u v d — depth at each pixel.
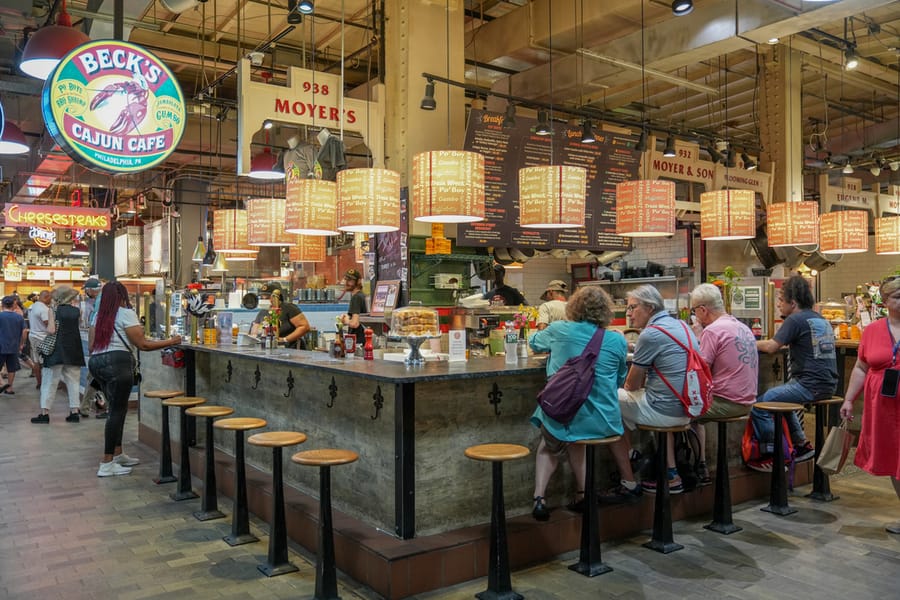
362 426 3.96
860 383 4.35
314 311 8.34
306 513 4.03
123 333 5.73
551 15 7.63
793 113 9.13
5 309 11.00
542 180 5.29
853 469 5.84
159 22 8.34
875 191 12.12
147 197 17.02
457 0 6.89
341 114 6.05
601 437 3.64
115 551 3.96
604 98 10.14
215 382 6.05
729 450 5.26
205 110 9.39
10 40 7.28
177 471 5.82
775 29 6.33
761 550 3.93
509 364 4.05
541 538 3.79
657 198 5.99
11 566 3.73
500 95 7.09
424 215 4.86
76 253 20.11
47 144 9.41
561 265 15.23
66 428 7.87
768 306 7.23
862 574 3.57
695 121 12.43
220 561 3.81
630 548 3.96
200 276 12.53
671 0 7.09
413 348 3.97
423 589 3.37
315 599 3.27
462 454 3.79
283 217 6.18
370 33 8.54
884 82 10.07
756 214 9.31
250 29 8.66
